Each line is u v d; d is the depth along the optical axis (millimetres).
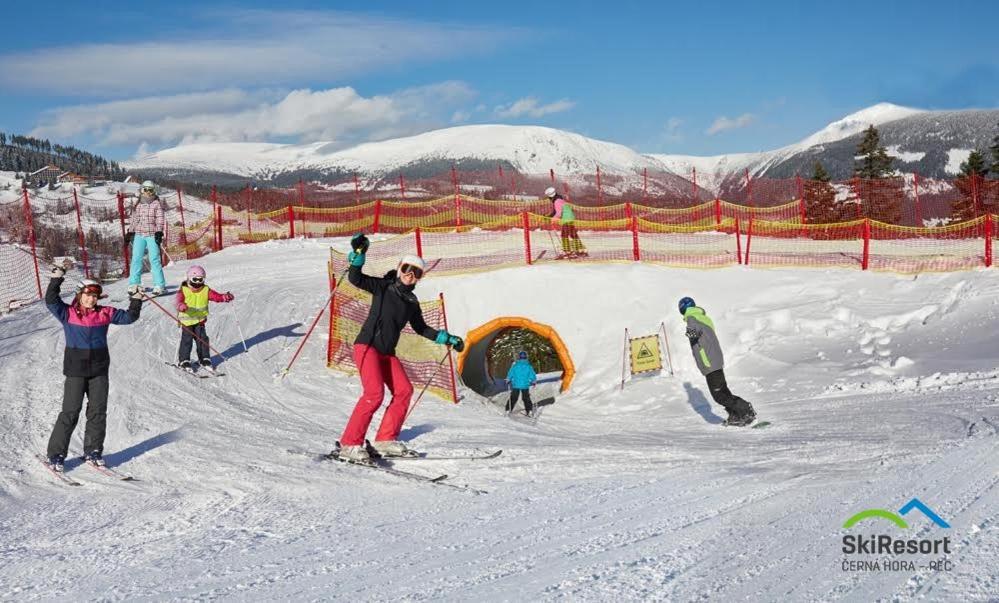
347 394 9969
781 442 7219
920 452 5707
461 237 21859
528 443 7562
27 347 10070
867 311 13328
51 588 3902
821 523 4105
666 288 15086
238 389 9555
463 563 3916
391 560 4047
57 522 5145
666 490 5242
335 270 15852
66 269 6402
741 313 14055
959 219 28984
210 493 5758
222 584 3797
